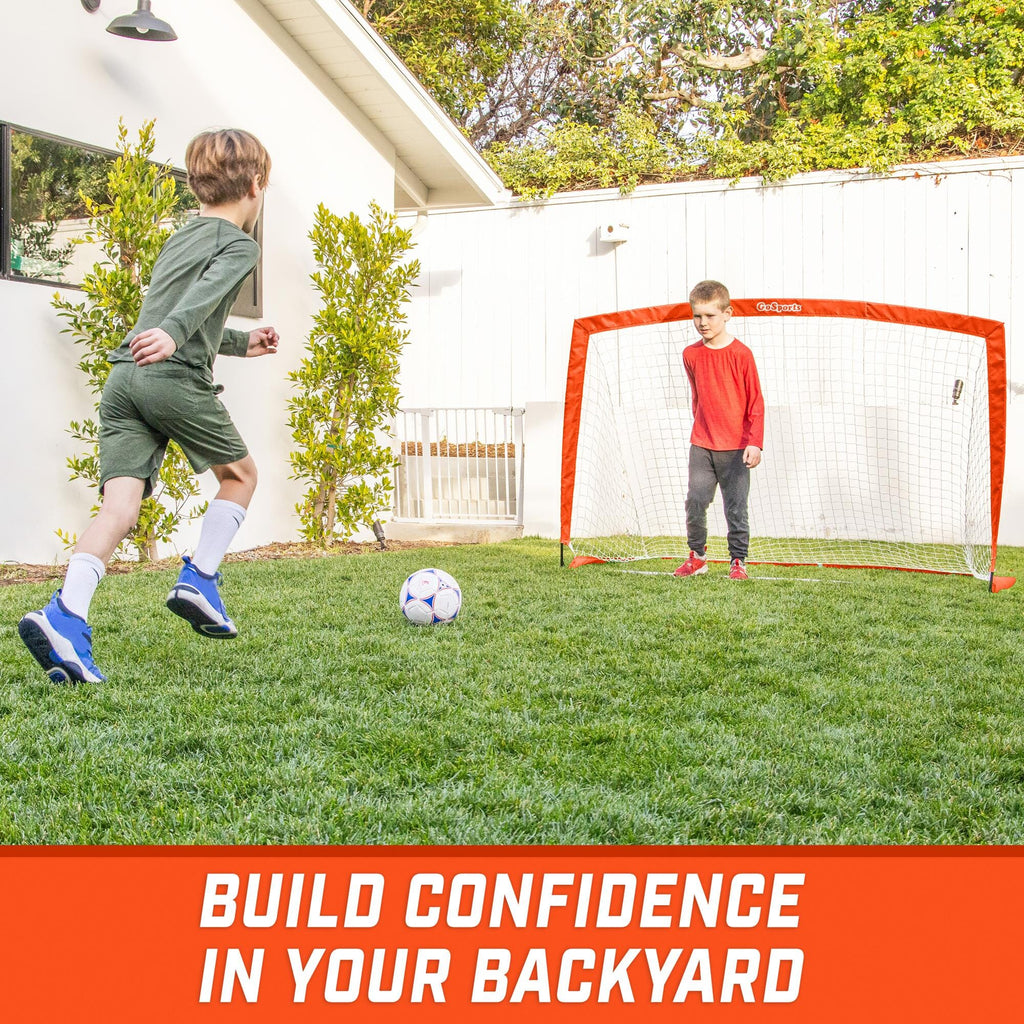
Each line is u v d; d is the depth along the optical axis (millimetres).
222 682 2928
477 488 9312
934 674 3287
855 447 9367
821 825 1943
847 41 11539
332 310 7516
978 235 9578
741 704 2832
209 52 7082
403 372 11430
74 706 2621
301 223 8133
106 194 6242
